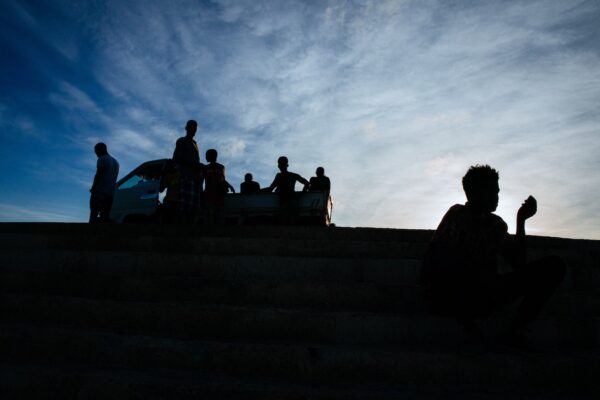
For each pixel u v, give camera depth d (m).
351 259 3.51
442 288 2.39
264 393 1.96
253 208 7.86
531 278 2.29
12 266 3.71
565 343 2.62
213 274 3.53
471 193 2.44
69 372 2.13
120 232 4.52
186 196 5.70
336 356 2.26
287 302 2.99
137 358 2.38
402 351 2.26
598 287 3.47
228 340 2.51
